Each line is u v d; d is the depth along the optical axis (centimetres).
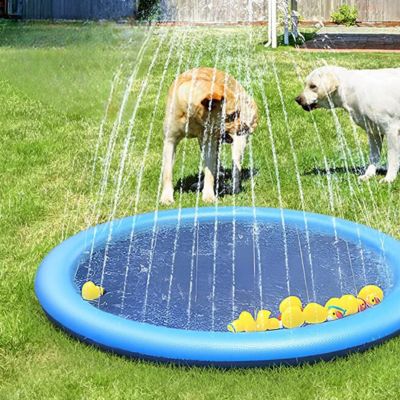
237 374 358
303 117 721
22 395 355
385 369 361
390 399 349
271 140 654
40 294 399
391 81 544
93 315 379
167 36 1439
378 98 543
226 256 451
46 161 624
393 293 392
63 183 578
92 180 584
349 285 424
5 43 1335
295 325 381
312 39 1391
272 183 569
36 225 511
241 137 552
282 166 604
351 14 1730
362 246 456
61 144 663
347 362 364
